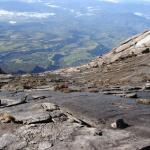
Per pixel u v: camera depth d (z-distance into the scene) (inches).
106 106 877.8
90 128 665.6
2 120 776.3
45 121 738.8
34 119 748.6
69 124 700.0
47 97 1074.7
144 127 678.5
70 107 866.8
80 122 725.3
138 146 557.9
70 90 1333.7
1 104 995.9
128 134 627.8
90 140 598.9
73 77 2516.0
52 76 2743.6
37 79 2386.8
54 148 582.6
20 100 1020.5
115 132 641.6
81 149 567.5
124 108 858.1
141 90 1301.7
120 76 1955.0
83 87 1518.2
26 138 639.8
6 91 1449.3
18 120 758.5
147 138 605.3
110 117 764.0
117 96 1102.4
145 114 791.1
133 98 1069.8
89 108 852.0
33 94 1187.9
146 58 2314.2
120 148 554.9
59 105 903.1
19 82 2156.7
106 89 1331.2
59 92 1266.0
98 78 2127.2
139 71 1924.2
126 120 737.0
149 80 1648.6
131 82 1637.6
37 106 881.5
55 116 765.9
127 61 2484.0
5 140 641.0
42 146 595.5
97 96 1069.8
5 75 2970.0
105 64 2866.6
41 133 655.8
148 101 934.4
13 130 695.7
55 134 643.5
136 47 2869.1
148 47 2755.9
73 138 616.4
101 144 579.2
